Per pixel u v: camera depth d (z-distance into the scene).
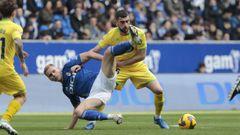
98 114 27.45
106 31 57.50
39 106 51.12
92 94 28.39
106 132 28.39
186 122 30.95
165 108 54.56
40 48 52.22
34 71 51.84
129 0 61.91
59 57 52.75
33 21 55.59
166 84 55.00
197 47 57.78
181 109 55.12
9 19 27.42
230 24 65.31
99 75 28.42
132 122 37.75
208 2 65.31
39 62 52.06
